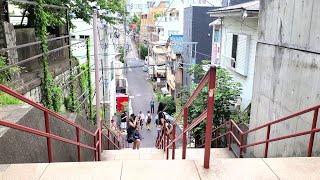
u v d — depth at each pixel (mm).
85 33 14992
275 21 5617
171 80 27156
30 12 7406
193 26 18219
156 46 35719
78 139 4652
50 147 3584
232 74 11359
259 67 6426
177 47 22391
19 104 4586
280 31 5414
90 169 2934
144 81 39844
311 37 4410
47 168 2957
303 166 3049
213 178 2781
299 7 4754
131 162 3055
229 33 11633
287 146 5098
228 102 9070
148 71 41906
